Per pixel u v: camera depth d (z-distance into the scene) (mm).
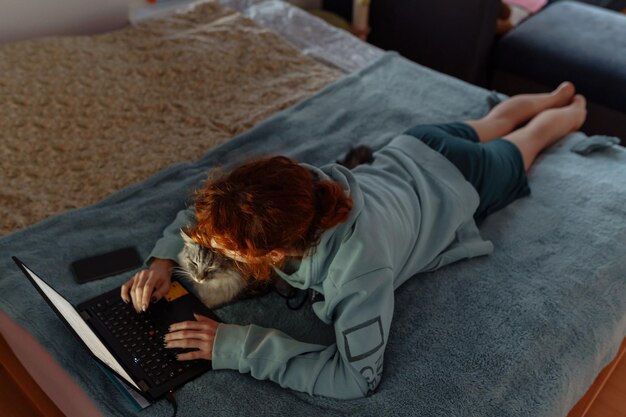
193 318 1226
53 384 1169
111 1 2281
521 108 1838
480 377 1136
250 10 2338
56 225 1406
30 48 1916
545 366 1186
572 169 1709
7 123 1663
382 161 1471
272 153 1679
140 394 1038
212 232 968
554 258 1418
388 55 2160
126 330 1180
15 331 1227
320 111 1875
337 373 1097
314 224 1045
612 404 1540
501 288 1331
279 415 1060
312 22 2311
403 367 1153
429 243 1355
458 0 2438
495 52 2615
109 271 1326
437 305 1286
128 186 1538
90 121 1728
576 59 2414
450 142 1511
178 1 2453
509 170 1567
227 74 1987
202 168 1620
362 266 1095
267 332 1173
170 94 1883
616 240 1474
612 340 1302
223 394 1091
